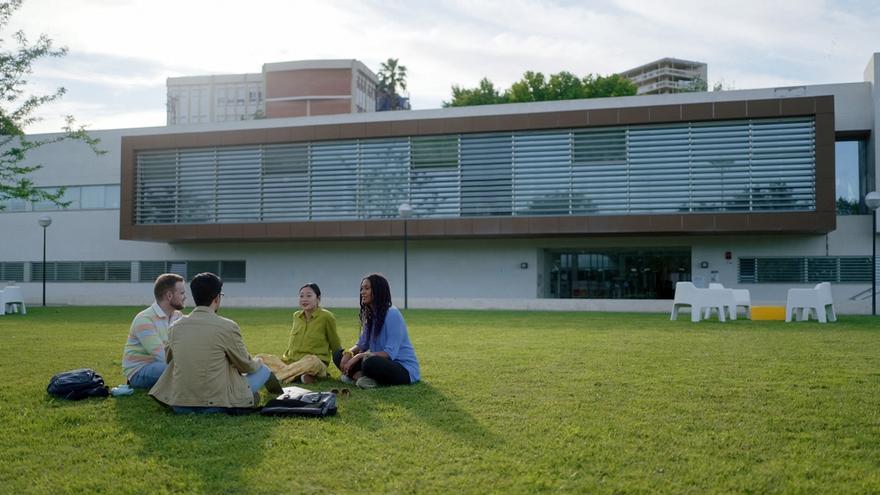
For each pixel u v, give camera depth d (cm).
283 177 3031
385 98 7712
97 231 3541
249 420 584
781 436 534
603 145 2738
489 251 3050
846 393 698
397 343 764
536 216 2756
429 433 542
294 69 7969
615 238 2956
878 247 2738
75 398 674
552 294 3084
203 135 3083
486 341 1234
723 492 415
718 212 2602
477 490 416
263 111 8150
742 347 1120
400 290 3138
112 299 3167
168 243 3438
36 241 3619
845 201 2822
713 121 2638
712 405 641
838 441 521
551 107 2892
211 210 3095
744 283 2828
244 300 2888
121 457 488
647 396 686
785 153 2577
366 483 430
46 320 1856
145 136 3141
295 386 725
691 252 2891
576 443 514
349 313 2248
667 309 2444
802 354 1019
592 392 707
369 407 639
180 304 741
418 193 2895
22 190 2069
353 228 2922
